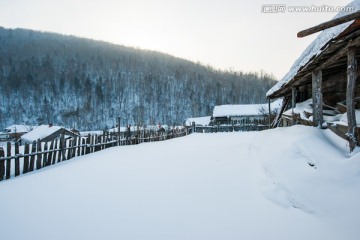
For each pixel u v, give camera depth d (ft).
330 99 23.71
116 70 342.64
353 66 13.39
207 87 305.32
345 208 9.65
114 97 276.41
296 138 15.07
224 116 126.00
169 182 16.65
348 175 11.00
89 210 12.36
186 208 12.17
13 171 22.97
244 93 302.66
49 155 25.58
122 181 17.44
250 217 10.79
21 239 9.74
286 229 9.58
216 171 18.66
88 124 226.38
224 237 9.37
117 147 40.81
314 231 9.20
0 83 271.90
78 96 273.33
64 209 12.57
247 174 16.80
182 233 9.81
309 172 12.10
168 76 348.38
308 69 18.98
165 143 46.14
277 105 115.85
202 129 85.71
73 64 336.90
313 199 10.66
